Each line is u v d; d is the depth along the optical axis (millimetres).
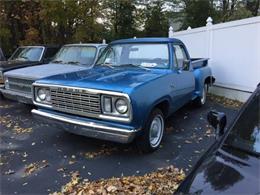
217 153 2602
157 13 27531
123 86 4789
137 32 26844
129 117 4668
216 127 3279
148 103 4953
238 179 2223
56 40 17781
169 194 4004
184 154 5340
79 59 8859
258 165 2357
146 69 6031
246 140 2664
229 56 9773
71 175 4617
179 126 6957
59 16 15984
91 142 5941
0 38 16984
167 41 6184
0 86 8438
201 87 8297
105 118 4859
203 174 2393
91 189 4168
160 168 4789
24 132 6660
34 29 17125
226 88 10094
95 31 17969
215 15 26859
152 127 5363
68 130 5301
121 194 4031
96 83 5012
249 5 28375
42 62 10055
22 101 7906
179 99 6359
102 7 19891
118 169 4785
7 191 4203
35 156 5359
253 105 3033
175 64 6191
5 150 5664
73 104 5164
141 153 5375
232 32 9547
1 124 7309
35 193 4141
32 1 16297
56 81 5430
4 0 16109
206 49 10797
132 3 26000
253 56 8812
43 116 5566
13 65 9359
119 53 6594
